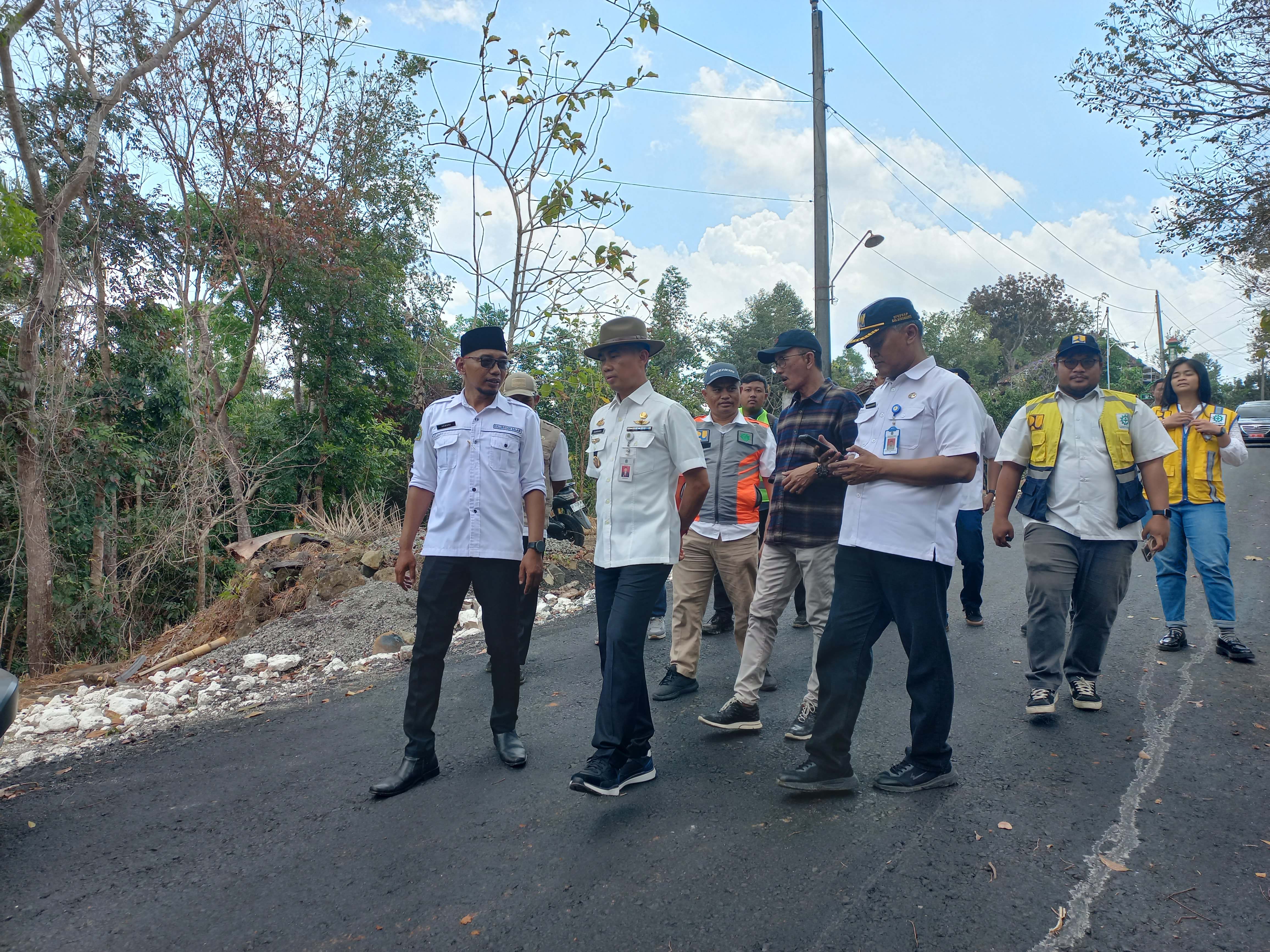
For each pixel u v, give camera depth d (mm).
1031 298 56719
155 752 4289
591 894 2553
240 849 3047
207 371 13031
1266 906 2305
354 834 3107
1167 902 2346
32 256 10266
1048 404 4090
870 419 3350
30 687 6574
